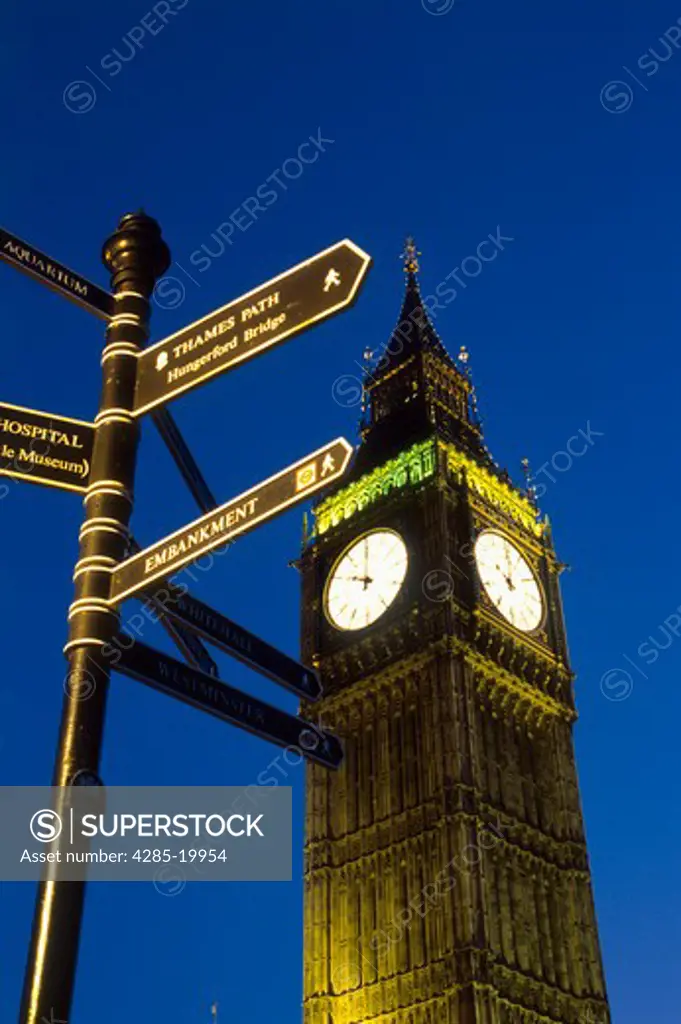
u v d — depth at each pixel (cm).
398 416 8944
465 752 7125
